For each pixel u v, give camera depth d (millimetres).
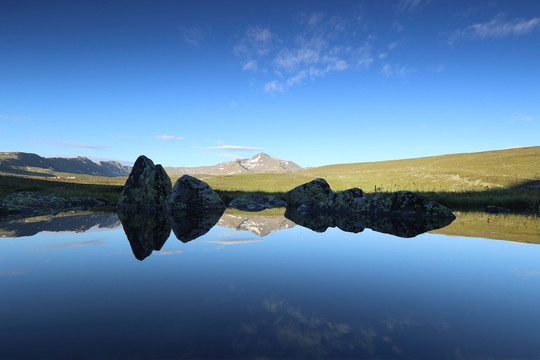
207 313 3207
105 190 35750
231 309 3332
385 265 5520
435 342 2637
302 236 9289
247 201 26625
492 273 4988
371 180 55312
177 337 2660
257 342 2578
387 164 94250
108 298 3652
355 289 4109
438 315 3244
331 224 13102
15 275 4648
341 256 6293
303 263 5625
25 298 3635
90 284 4207
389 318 3152
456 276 4793
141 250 6719
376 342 2617
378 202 18562
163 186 21141
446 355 2410
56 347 2467
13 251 6508
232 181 64125
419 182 48500
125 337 2660
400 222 14062
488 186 40719
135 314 3164
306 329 2854
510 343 2635
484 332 2850
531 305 3568
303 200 26141
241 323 2969
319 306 3465
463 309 3426
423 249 7156
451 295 3898
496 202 22719
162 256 6121
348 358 2320
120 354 2367
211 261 5715
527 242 8242
